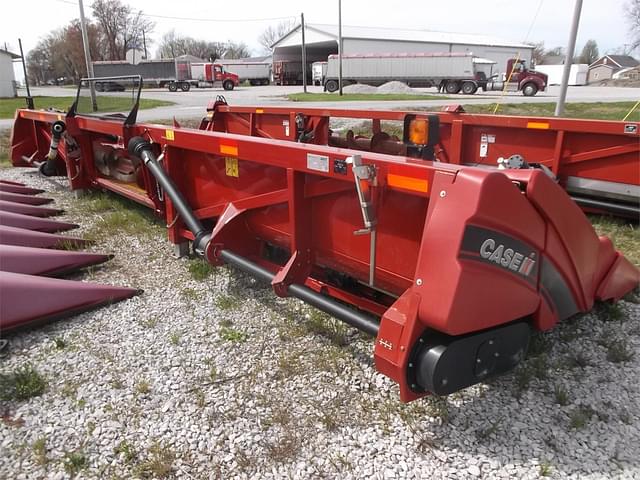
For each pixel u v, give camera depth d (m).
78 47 70.38
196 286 4.04
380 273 2.86
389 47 55.84
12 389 2.78
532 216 2.23
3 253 3.91
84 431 2.47
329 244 3.12
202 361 3.02
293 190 3.03
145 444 2.38
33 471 2.24
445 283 2.04
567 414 2.53
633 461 2.23
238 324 3.44
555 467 2.21
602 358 3.01
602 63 85.06
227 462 2.28
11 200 6.20
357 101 24.05
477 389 2.73
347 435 2.42
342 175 2.62
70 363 3.02
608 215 5.79
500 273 2.17
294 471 2.22
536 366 2.89
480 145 6.40
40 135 8.15
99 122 5.55
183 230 4.55
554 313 2.58
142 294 3.91
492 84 40.38
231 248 3.74
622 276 3.32
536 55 79.88
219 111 8.20
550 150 5.84
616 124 5.31
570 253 2.50
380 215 2.75
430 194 2.19
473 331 2.22
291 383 2.80
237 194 3.85
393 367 2.21
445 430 2.43
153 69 42.59
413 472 2.19
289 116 6.96
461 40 58.59
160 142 4.37
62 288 3.54
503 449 2.31
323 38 56.59
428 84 38.75
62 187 7.48
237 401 2.66
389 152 5.76
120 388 2.79
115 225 5.53
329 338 3.23
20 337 3.31
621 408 2.57
